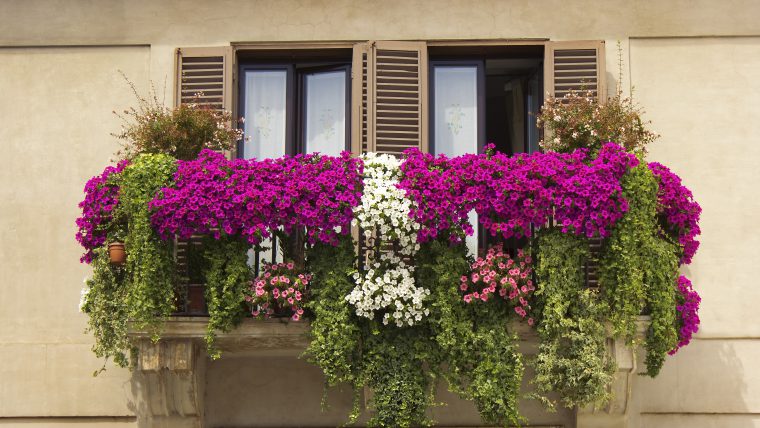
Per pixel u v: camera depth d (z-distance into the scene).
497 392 8.95
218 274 9.09
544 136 9.91
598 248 9.54
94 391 9.86
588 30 10.24
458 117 10.30
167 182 9.13
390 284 9.02
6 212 10.14
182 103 10.02
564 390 8.98
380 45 10.11
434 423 9.34
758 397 9.72
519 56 10.37
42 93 10.30
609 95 10.16
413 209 9.06
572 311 8.99
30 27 10.37
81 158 10.21
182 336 9.17
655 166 9.35
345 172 9.14
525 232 9.08
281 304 9.09
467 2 10.30
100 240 9.35
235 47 10.30
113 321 9.13
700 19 10.22
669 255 9.15
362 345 9.13
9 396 9.88
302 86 10.51
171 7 10.37
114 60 10.34
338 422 9.80
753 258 9.91
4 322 9.98
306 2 10.34
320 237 9.07
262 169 9.13
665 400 9.73
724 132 10.09
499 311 9.11
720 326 9.81
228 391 9.85
